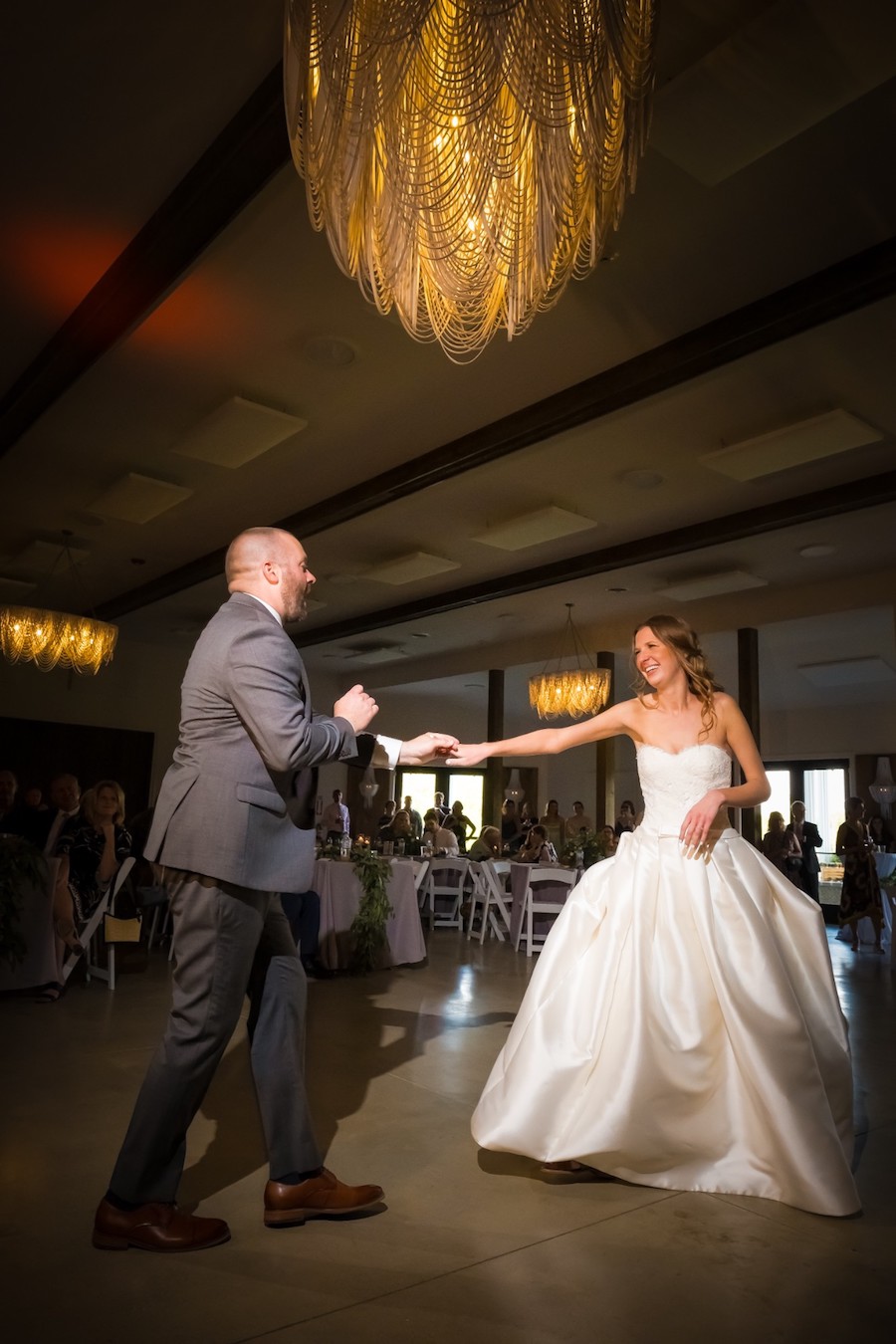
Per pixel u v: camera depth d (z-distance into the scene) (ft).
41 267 14.60
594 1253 6.33
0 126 11.59
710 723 8.39
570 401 17.97
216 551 29.55
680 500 24.03
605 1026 7.65
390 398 18.69
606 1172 7.48
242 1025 14.01
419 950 21.61
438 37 6.55
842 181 12.14
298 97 7.61
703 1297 5.74
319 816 43.01
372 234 8.57
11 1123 9.05
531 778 56.49
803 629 34.60
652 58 7.43
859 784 42.96
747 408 18.63
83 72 10.75
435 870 30.27
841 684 41.86
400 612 37.04
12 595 35.70
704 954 7.66
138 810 44.14
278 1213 6.65
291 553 7.15
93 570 32.37
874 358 16.53
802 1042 7.31
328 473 22.91
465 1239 6.54
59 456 21.88
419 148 7.34
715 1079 7.54
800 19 9.31
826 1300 5.73
